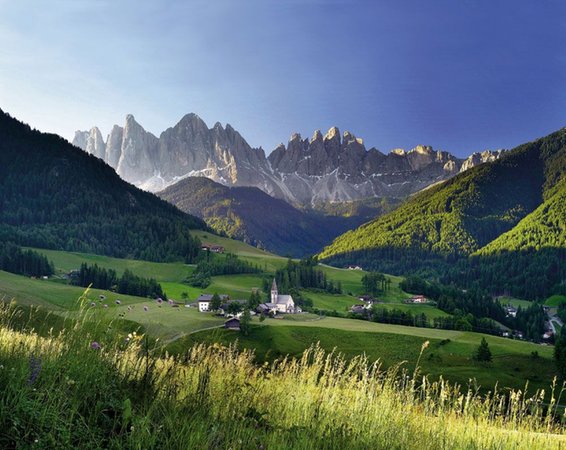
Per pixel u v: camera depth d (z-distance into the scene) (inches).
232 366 290.5
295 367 337.4
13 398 177.0
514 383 2689.5
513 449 320.2
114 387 215.2
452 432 318.3
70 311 255.0
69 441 167.2
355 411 289.6
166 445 181.3
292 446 219.0
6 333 230.5
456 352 3467.0
